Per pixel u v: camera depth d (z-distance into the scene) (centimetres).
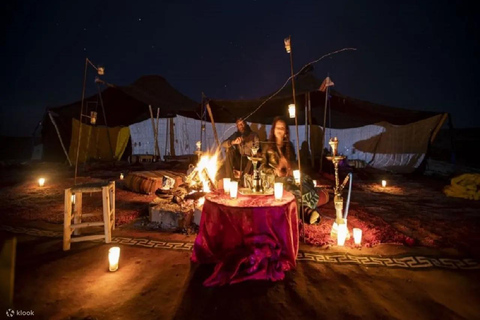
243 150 622
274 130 558
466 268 291
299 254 326
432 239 371
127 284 260
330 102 1099
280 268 277
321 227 420
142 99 1219
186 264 300
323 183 865
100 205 565
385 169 1182
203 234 309
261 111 1188
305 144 1101
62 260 308
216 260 293
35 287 254
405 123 1095
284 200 313
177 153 1501
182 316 214
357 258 315
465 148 1495
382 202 615
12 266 205
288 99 1107
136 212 501
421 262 304
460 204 593
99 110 1247
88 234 395
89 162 1295
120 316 215
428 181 932
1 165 1165
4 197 631
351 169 1109
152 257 318
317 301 233
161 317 213
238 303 229
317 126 1372
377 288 253
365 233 393
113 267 284
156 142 1395
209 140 1494
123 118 1368
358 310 221
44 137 1350
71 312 220
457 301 234
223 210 292
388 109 1070
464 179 691
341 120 1287
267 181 393
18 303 229
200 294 243
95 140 1401
